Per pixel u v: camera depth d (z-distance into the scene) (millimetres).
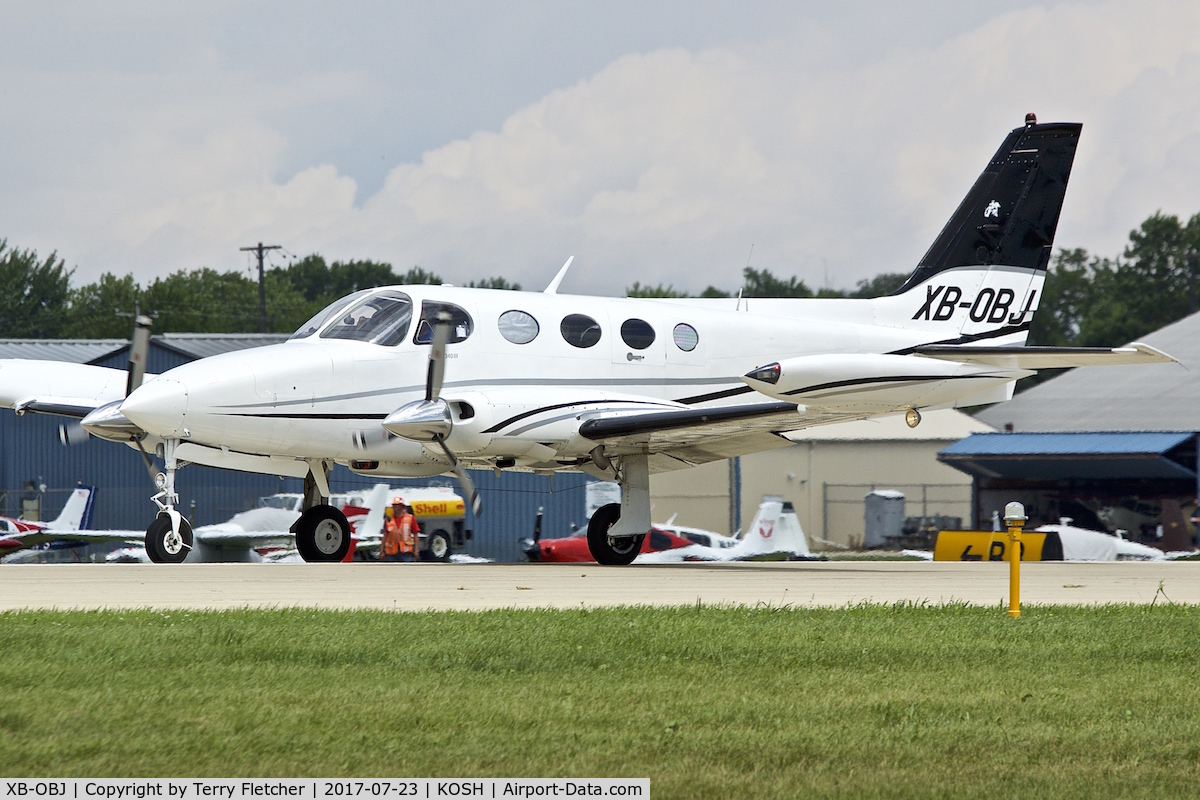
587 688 23828
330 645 27750
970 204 67625
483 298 56156
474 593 40469
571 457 54562
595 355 57656
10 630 29312
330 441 53375
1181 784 18000
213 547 89938
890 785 17828
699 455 59500
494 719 21156
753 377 50531
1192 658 27906
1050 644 29578
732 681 24766
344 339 54781
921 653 28094
